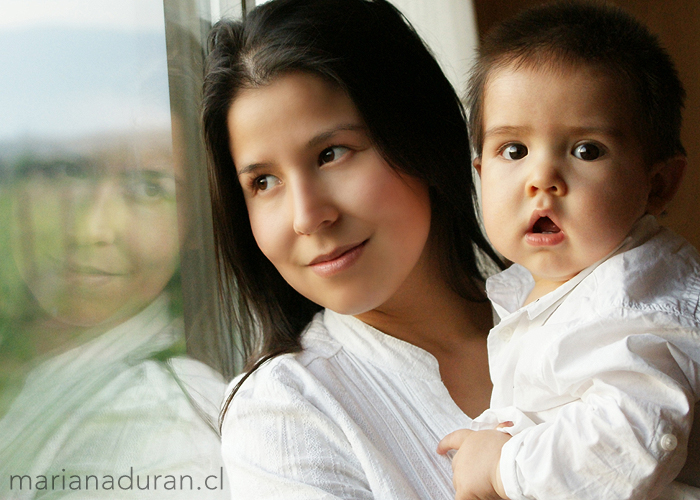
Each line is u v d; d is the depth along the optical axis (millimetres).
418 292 874
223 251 924
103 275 1056
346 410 767
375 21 821
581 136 686
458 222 930
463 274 939
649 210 761
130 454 1034
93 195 1055
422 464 750
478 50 831
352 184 747
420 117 818
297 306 948
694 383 623
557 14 753
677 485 670
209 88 803
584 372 642
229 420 802
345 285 761
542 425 649
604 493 590
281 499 697
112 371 1051
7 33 994
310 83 743
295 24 768
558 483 600
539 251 724
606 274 692
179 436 1085
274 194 779
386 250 765
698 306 661
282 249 774
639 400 596
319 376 802
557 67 693
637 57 700
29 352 981
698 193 2043
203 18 1199
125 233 1085
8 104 990
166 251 1134
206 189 1200
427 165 808
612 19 733
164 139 1135
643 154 705
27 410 969
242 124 765
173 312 1138
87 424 1012
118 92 1088
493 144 746
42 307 997
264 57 748
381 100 762
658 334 642
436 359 824
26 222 991
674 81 766
